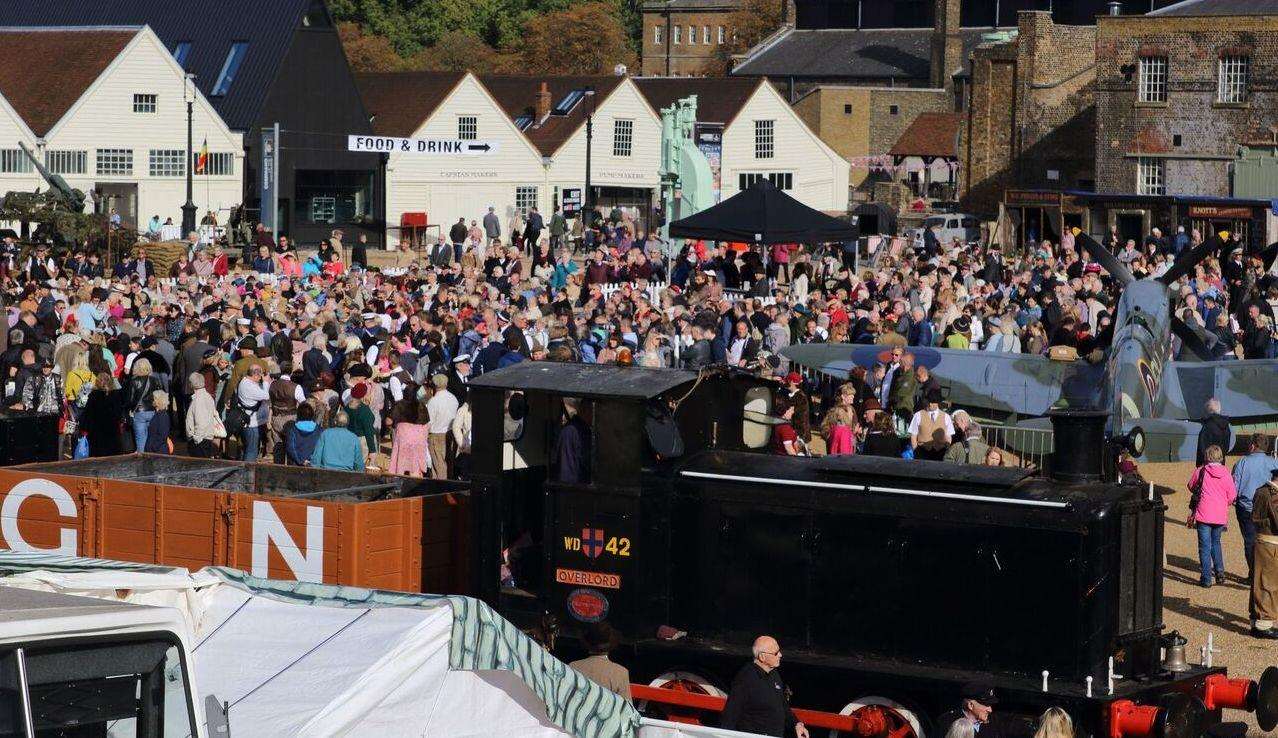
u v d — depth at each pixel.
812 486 20.84
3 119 97.75
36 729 11.70
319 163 106.31
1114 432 32.97
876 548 20.45
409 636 16.11
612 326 45.09
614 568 21.70
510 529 23.03
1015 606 19.70
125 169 100.69
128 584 16.31
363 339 44.59
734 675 20.75
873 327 47.91
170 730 12.37
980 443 31.12
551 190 113.44
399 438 32.31
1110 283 59.12
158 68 100.88
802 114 156.38
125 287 54.31
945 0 153.62
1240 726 19.36
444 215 110.31
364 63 195.75
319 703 15.52
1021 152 126.75
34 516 26.09
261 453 39.69
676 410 22.22
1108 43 109.50
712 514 21.38
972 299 50.97
